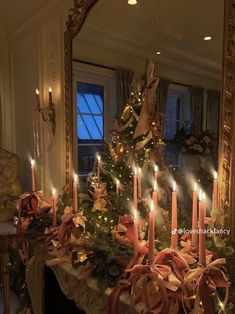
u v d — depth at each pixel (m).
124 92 1.41
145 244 0.96
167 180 1.23
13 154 2.46
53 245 1.29
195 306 0.77
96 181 1.58
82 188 1.65
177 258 0.86
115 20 1.40
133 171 1.38
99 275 1.02
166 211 1.18
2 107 2.71
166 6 1.19
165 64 1.22
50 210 1.56
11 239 1.88
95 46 1.53
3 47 2.65
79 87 1.66
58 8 1.81
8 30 2.53
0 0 2.08
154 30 1.25
